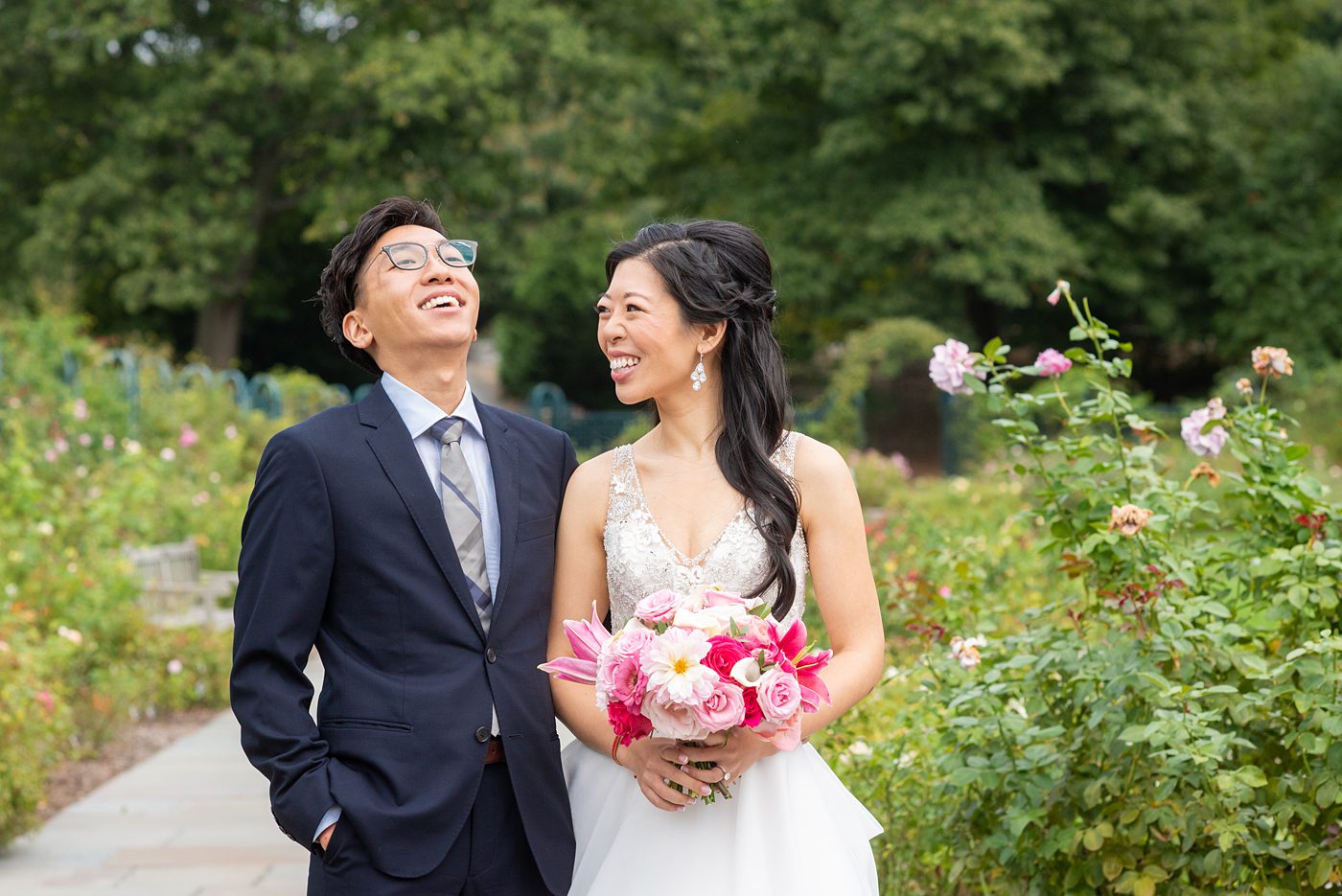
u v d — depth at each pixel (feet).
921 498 40.65
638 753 8.84
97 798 21.20
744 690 8.01
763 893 8.75
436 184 75.36
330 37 74.28
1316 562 10.93
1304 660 10.36
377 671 8.72
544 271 87.25
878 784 13.01
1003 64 68.18
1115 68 73.41
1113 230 75.20
